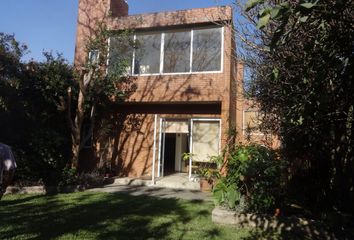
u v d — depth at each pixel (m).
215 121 14.75
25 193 10.95
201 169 11.05
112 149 16.00
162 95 14.41
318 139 8.35
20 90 12.95
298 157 9.09
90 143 16.17
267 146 9.42
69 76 13.73
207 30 14.45
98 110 15.25
